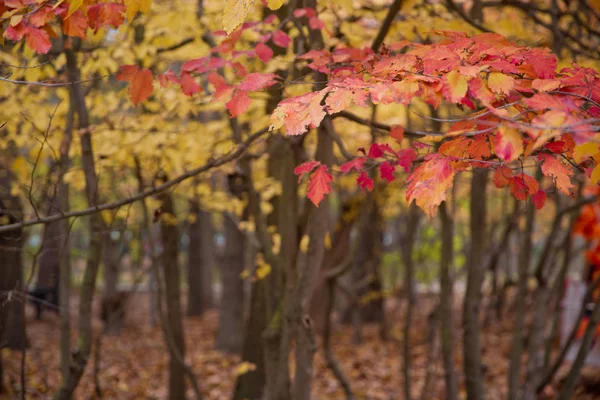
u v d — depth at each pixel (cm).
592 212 643
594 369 758
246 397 615
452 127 207
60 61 412
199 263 1588
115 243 679
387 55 239
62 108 439
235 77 423
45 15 247
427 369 561
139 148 433
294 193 415
